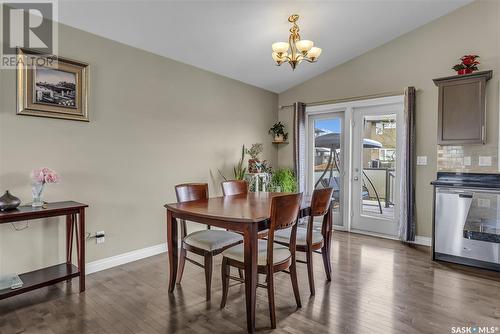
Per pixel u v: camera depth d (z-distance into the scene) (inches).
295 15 132.3
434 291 104.0
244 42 146.8
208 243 97.8
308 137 211.9
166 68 148.8
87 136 119.2
